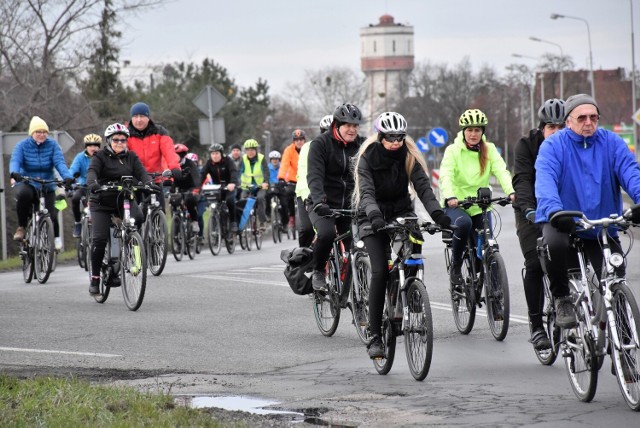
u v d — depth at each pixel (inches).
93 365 762.8
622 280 571.2
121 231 1082.1
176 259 1713.8
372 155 703.1
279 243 2208.4
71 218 2295.8
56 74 2618.1
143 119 1314.0
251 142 2027.6
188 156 1736.0
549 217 597.6
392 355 706.8
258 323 965.8
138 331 922.1
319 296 890.1
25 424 532.4
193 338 883.4
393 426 547.5
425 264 1465.3
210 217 1863.9
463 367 738.8
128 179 1074.7
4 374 679.7
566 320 606.5
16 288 1268.5
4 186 2004.2
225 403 617.9
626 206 2726.4
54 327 946.7
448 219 681.0
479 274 876.6
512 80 7145.7
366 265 784.9
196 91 4896.7
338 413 584.4
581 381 607.2
